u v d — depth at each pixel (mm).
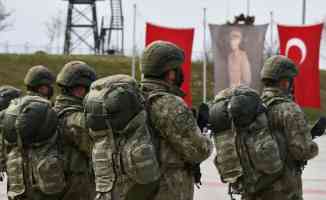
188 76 51938
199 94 98250
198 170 14641
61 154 17141
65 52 127062
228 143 17328
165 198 14086
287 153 17531
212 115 17453
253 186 17375
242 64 53438
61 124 17234
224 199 30375
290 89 18234
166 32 51781
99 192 13961
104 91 13797
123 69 104125
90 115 13992
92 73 17797
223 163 17469
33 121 16469
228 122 17266
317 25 53375
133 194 13734
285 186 17562
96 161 13977
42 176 16656
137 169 13555
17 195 16875
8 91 24031
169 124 13945
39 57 106938
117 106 13555
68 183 17234
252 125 17141
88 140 17000
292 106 17516
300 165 17875
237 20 53656
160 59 14414
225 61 53625
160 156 14125
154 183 13797
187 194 14414
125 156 13648
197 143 14031
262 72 18172
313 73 53719
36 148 16766
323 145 61594
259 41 53188
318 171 41750
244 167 17344
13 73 100688
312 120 87938
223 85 53750
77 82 17484
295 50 54062
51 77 19859
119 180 13812
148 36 51938
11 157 16922
